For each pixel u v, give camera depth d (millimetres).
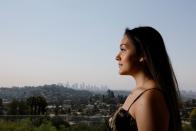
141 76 1612
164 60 1585
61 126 7840
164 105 1442
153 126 1367
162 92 1505
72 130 7781
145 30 1630
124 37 1688
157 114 1390
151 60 1565
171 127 1502
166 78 1559
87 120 7652
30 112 9602
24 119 7777
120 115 1527
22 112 9492
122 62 1667
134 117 1472
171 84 1562
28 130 7707
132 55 1626
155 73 1547
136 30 1643
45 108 11156
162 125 1385
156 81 1536
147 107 1403
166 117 1421
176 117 1526
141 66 1616
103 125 7398
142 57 1608
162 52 1596
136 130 1440
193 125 7316
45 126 7789
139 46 1607
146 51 1580
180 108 1611
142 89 1536
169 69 1591
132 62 1623
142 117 1398
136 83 1650
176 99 1565
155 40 1604
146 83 1575
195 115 7344
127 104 1566
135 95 1545
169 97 1512
